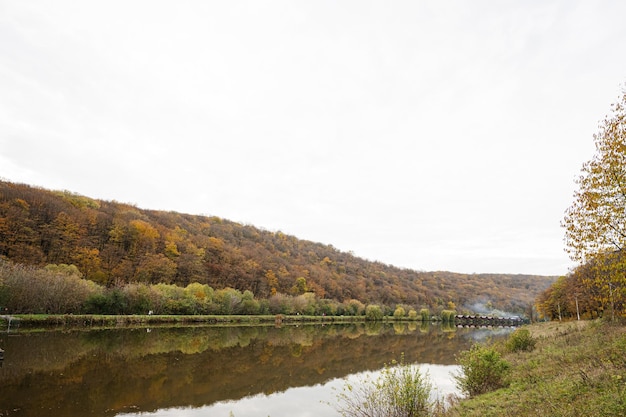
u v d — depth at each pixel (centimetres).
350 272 16025
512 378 1470
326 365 2873
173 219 13038
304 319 8800
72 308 4712
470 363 1531
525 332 2269
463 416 1104
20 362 2280
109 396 1745
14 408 1504
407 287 16062
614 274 1284
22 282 4153
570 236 1430
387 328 7631
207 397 1853
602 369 1184
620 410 819
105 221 9075
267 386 2133
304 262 14600
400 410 1106
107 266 7619
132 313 5606
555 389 1120
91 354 2703
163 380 2105
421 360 3250
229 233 14212
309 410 1709
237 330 5403
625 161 1288
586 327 2711
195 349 3303
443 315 11631
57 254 7169
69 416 1463
